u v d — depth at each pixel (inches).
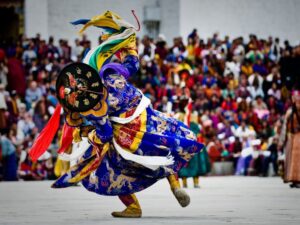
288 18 1596.9
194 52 1259.8
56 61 1125.7
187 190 619.5
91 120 312.7
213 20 1537.9
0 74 1045.2
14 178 908.6
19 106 974.4
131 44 331.6
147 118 321.1
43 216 349.7
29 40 1159.6
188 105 619.8
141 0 1510.8
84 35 1223.5
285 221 304.2
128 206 334.6
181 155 321.7
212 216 334.3
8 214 364.2
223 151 1083.9
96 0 1476.4
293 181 631.8
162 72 1181.1
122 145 317.4
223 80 1227.9
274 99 1238.9
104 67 320.5
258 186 684.7
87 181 327.0
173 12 1514.5
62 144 329.7
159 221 308.0
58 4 1448.1
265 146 1047.6
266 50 1343.5
